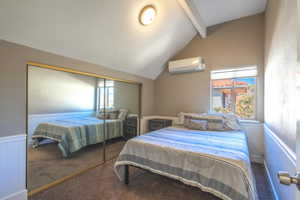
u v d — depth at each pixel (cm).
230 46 334
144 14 243
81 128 294
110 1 199
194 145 195
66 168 260
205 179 155
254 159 302
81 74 263
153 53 347
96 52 258
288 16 137
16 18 160
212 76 360
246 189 133
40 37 188
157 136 242
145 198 186
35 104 212
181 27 324
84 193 195
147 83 425
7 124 169
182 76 400
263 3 277
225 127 296
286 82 143
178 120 373
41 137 222
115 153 347
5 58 168
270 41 231
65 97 258
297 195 65
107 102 337
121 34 253
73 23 196
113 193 196
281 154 159
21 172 179
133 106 392
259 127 298
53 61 215
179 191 201
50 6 168
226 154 163
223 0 271
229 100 341
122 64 322
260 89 301
